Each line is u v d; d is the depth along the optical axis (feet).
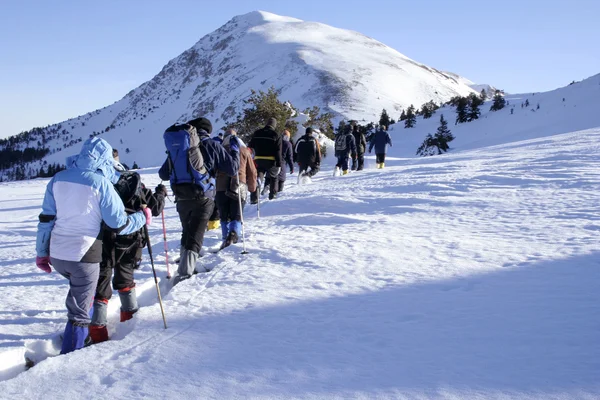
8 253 30.17
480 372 9.73
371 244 21.75
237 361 11.15
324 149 104.99
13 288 20.63
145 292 19.06
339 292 15.55
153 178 86.69
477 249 19.40
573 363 9.78
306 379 10.02
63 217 13.57
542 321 11.95
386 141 72.74
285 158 47.55
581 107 415.03
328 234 25.18
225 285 17.43
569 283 14.49
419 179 44.09
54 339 14.71
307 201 36.91
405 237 22.82
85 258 13.60
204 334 12.92
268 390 9.69
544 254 17.78
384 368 10.25
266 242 24.13
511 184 36.86
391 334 12.00
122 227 14.10
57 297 19.04
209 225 31.14
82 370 11.46
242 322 13.60
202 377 10.51
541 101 463.83
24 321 16.35
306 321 13.30
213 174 21.84
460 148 330.95
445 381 9.47
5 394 10.58
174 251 26.02
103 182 13.71
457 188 36.86
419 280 16.07
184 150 20.24
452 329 11.98
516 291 14.24
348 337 12.03
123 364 11.58
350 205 34.55
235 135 27.53
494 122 443.32
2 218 50.16
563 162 45.55
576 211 25.32
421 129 469.16
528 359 10.11
